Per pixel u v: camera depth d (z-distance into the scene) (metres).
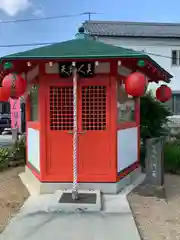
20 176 6.62
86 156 5.18
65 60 4.58
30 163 6.19
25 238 3.53
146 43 16.25
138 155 6.52
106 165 5.18
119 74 5.28
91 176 5.17
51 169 5.21
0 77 5.86
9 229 3.77
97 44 5.37
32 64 5.00
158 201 4.96
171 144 9.23
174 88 16.59
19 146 8.41
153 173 5.70
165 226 4.00
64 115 5.19
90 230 3.74
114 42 16.02
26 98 6.39
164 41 16.33
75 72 4.73
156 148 5.67
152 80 6.82
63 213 4.25
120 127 5.38
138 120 6.52
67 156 5.20
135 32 16.69
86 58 4.53
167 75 5.99
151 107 8.88
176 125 14.32
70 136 5.18
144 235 3.72
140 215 4.37
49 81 5.12
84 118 5.15
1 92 4.85
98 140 5.17
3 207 4.70
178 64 16.56
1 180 6.44
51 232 3.68
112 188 5.15
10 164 7.88
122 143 5.50
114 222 3.97
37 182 5.42
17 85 4.59
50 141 5.20
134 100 6.36
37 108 5.54
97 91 5.12
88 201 4.54
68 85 5.12
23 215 4.19
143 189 5.54
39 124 5.26
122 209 4.44
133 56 4.54
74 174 4.73
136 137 6.38
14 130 11.09
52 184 5.18
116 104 5.14
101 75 5.09
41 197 4.92
